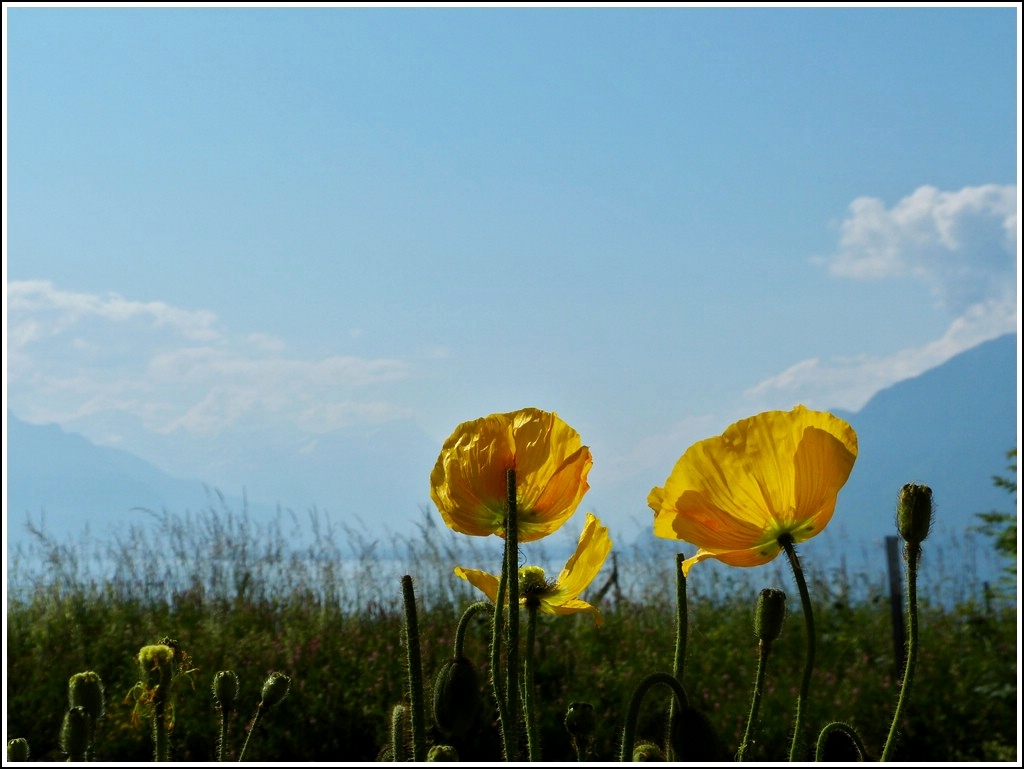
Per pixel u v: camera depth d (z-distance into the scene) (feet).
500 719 3.53
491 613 3.83
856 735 3.35
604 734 15.81
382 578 20.81
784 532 3.69
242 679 16.57
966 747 16.98
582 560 4.30
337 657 17.80
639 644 18.99
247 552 21.65
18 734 15.15
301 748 15.83
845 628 21.24
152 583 21.16
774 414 3.77
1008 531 20.63
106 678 16.76
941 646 20.33
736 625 21.12
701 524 3.75
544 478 4.05
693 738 3.32
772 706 17.15
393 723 3.77
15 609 19.06
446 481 4.10
